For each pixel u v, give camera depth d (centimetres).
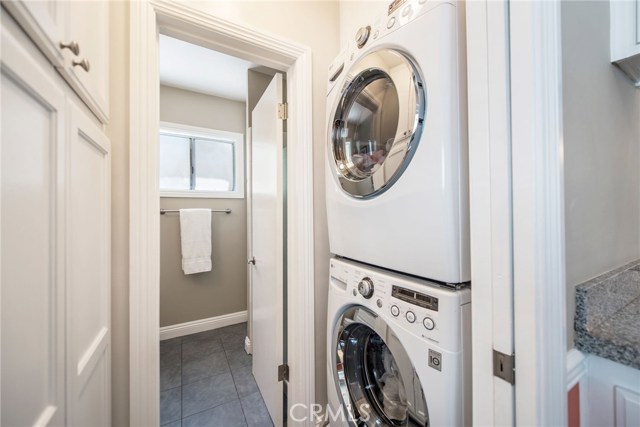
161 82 244
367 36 90
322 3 139
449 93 64
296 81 129
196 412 152
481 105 52
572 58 57
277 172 140
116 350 90
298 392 129
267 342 155
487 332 52
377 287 82
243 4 115
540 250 45
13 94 38
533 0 46
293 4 129
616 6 74
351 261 101
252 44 117
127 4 94
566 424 48
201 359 207
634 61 73
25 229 41
